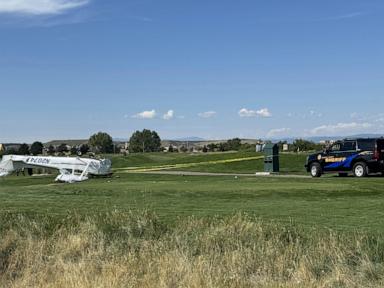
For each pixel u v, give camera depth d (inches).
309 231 426.9
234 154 1996.8
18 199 678.5
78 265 389.4
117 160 2469.2
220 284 351.3
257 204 626.2
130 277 367.2
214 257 384.5
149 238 430.3
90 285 360.8
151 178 1243.8
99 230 442.9
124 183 1034.1
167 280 358.9
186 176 1291.8
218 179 1128.2
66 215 503.2
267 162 1393.9
